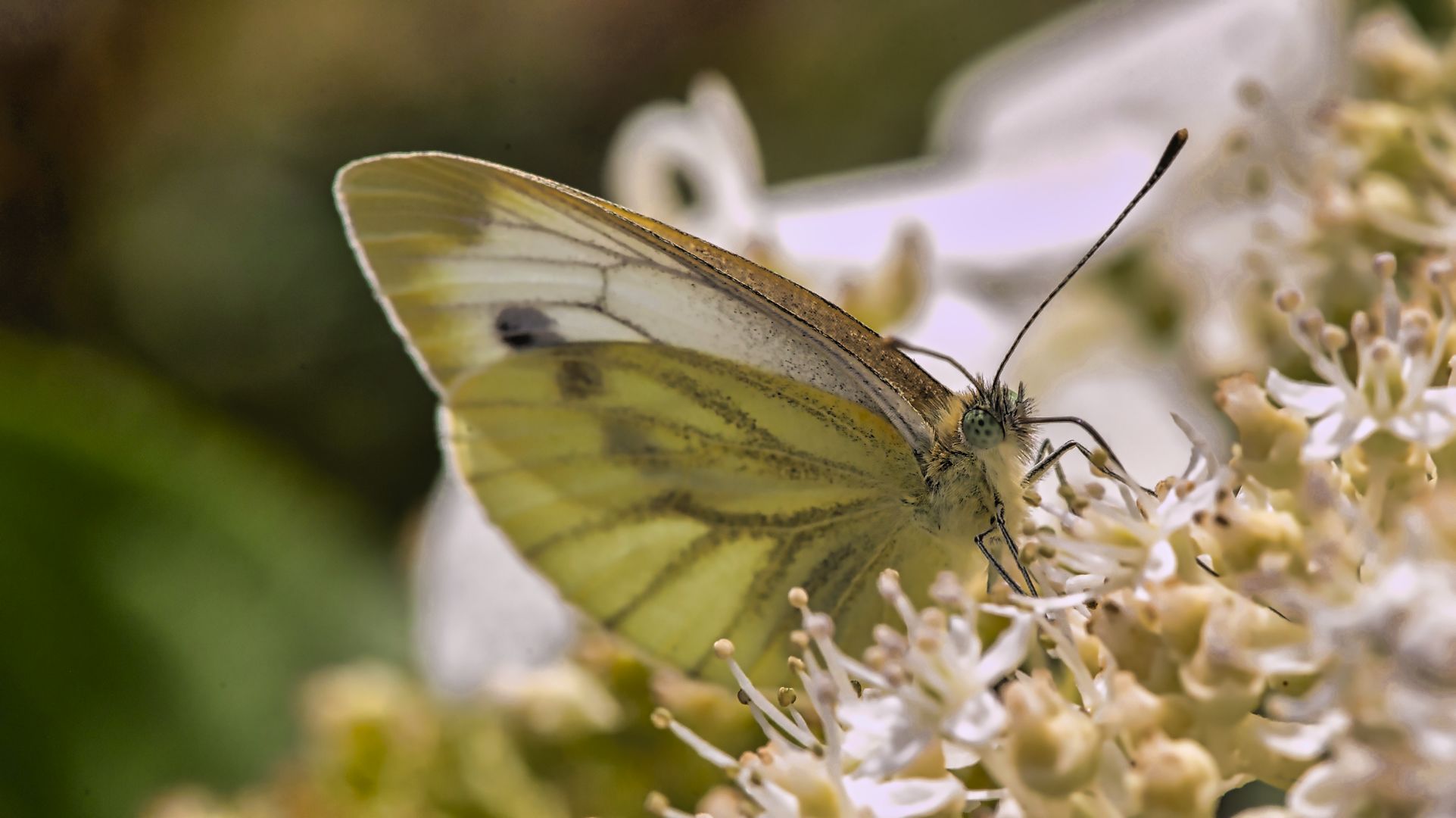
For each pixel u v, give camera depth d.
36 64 0.23
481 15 0.26
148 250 0.24
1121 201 0.19
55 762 0.18
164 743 0.19
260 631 0.19
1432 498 0.14
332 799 0.16
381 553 0.20
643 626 0.16
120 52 0.23
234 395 0.24
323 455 0.24
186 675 0.19
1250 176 0.17
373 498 0.23
